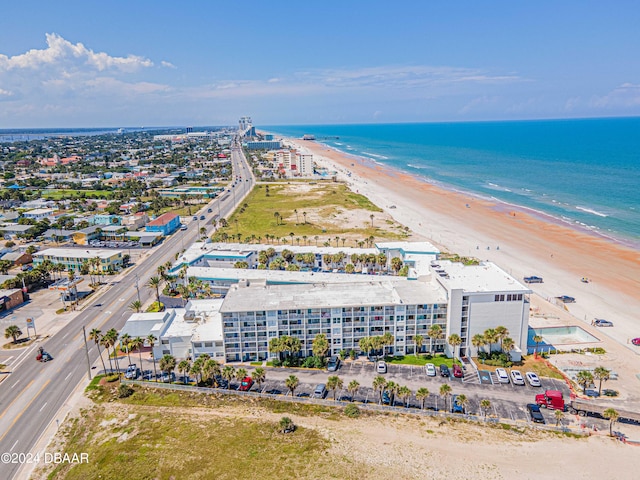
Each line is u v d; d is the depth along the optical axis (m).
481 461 80.19
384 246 190.38
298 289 132.00
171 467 78.25
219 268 170.88
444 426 90.94
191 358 120.19
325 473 76.06
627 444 85.56
